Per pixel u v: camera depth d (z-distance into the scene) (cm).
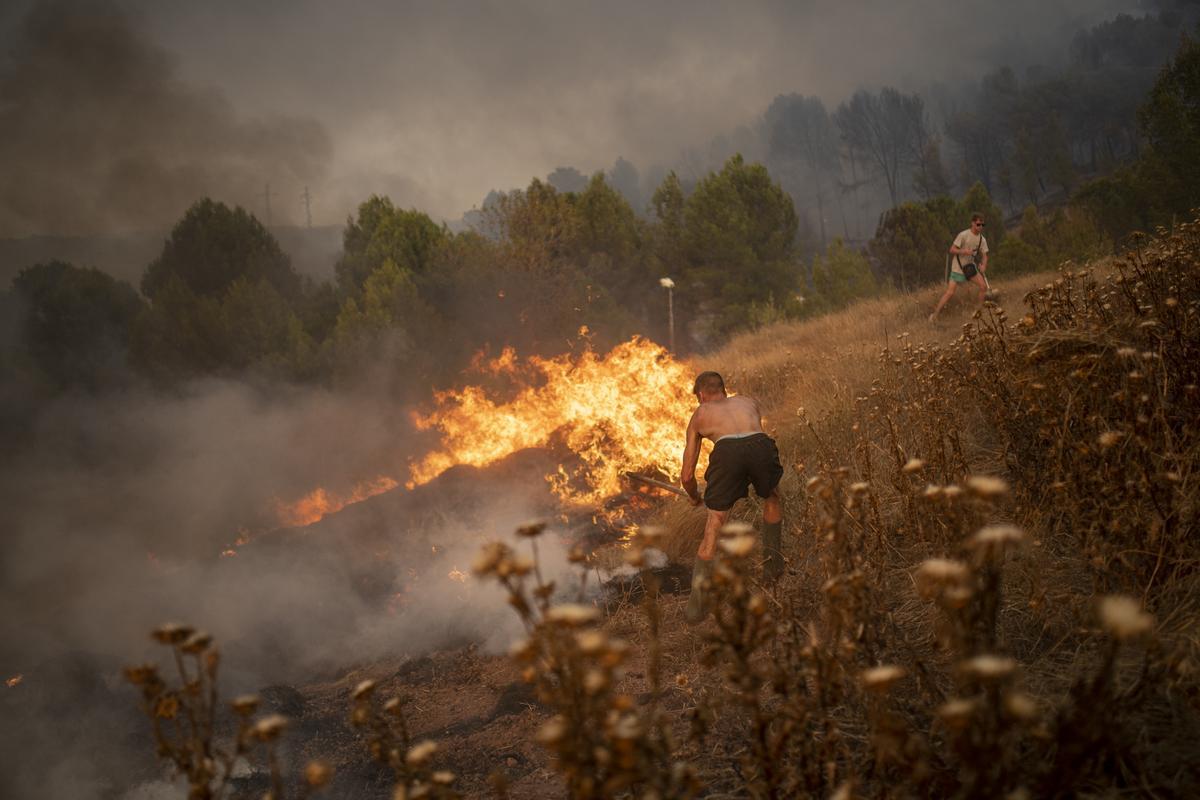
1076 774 144
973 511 190
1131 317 345
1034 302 380
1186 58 2100
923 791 179
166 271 2631
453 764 320
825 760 184
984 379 368
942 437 337
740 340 1466
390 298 2166
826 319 1324
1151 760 181
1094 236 2033
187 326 2184
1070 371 302
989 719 132
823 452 438
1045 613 269
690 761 248
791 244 3334
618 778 123
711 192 3200
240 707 137
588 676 123
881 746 170
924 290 1305
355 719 158
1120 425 268
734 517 511
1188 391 282
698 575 417
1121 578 254
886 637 250
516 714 361
